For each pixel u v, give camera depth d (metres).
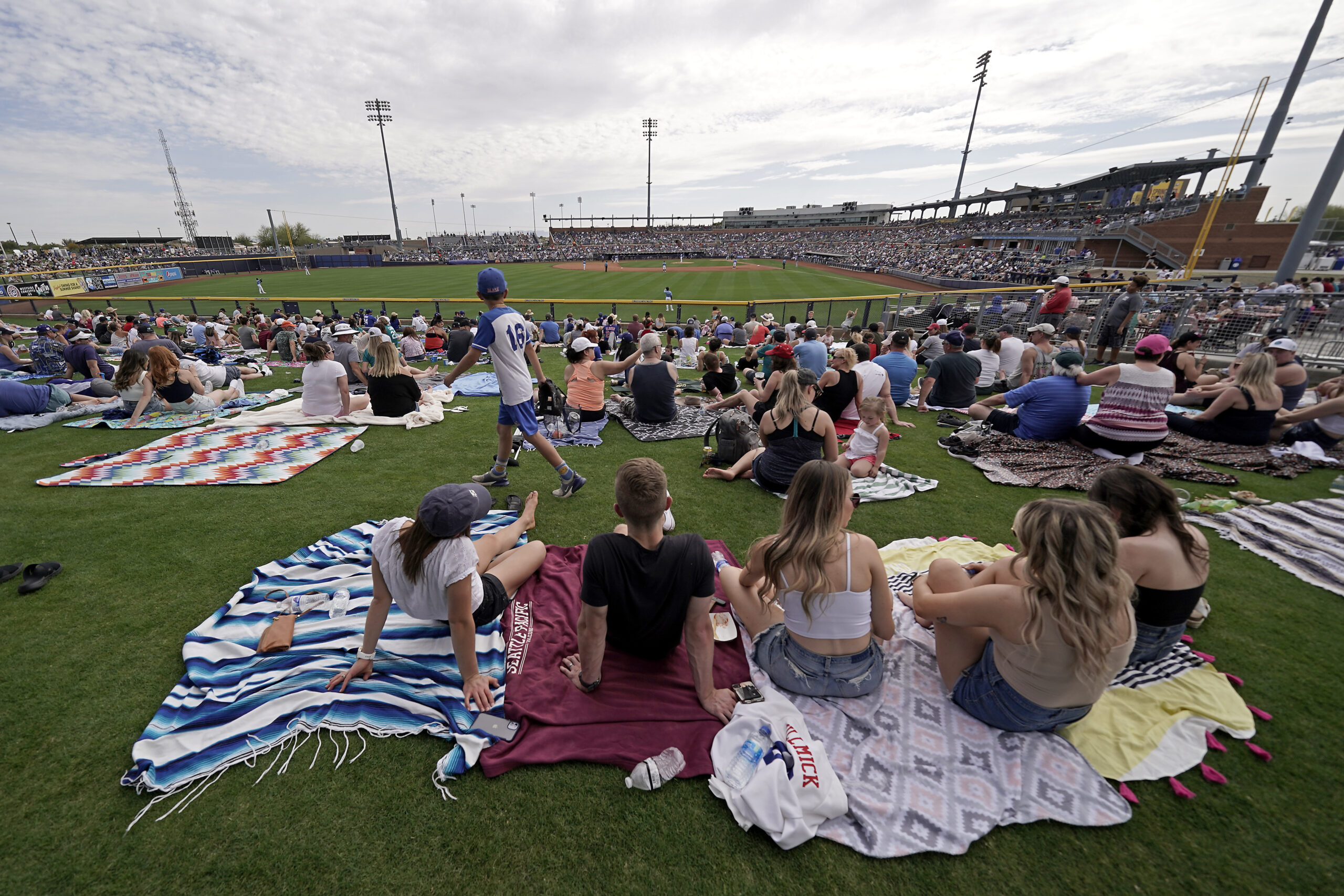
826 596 2.26
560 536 4.00
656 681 2.55
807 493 2.24
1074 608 1.90
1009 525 4.30
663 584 2.24
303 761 2.18
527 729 2.31
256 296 31.47
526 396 4.44
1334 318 9.23
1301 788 2.11
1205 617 3.09
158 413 6.94
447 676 2.57
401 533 2.26
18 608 3.07
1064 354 5.67
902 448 6.14
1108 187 53.19
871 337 9.62
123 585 3.31
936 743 2.26
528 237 110.75
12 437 6.05
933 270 43.78
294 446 5.76
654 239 94.31
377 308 26.16
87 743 2.23
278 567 3.40
